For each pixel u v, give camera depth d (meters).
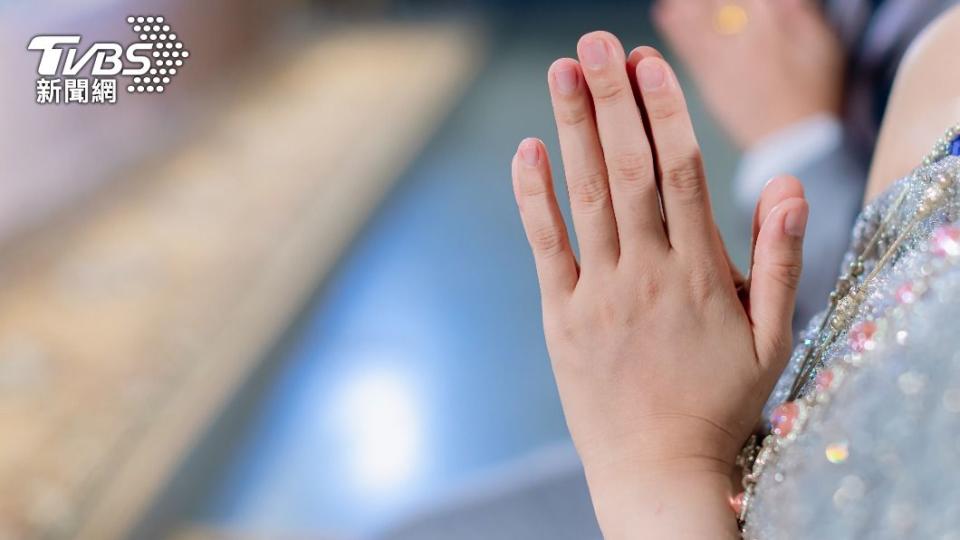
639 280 0.77
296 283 3.34
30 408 2.58
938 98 0.81
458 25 7.23
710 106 1.30
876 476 0.68
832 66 1.18
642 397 0.77
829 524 0.68
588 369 0.78
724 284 0.77
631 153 0.75
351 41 6.88
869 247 0.79
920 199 0.76
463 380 2.79
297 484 2.37
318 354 2.98
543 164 0.77
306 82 5.85
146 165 4.18
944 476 0.66
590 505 1.10
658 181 0.76
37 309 3.10
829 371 0.71
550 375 2.79
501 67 6.39
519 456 2.44
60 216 3.56
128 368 2.77
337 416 2.64
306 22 6.99
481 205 4.14
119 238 3.60
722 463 0.77
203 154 4.50
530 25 7.39
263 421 2.64
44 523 2.14
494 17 7.61
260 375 2.82
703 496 0.76
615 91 0.74
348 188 4.21
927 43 0.85
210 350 2.88
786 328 0.77
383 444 2.52
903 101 0.84
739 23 1.23
